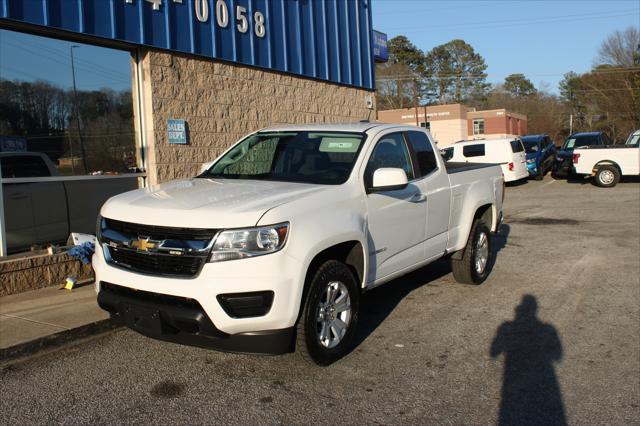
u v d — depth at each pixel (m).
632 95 56.22
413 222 5.48
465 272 6.86
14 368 4.41
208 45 8.85
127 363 4.52
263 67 10.02
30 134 6.82
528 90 104.31
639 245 9.60
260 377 4.28
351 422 3.63
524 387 4.20
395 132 5.64
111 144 7.80
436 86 87.06
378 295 6.66
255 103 9.92
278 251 3.80
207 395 3.97
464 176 6.65
